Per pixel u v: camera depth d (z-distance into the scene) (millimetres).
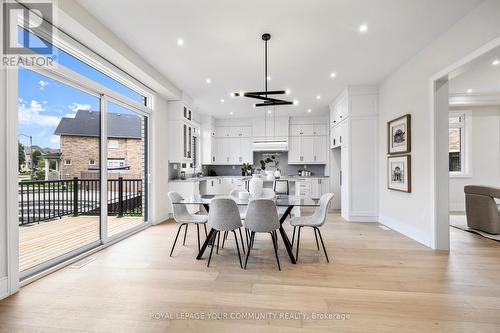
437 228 3104
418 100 3375
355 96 4676
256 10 2393
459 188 5828
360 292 2061
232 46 3117
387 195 4328
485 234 3758
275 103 3121
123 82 3631
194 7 2346
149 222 4438
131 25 2656
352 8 2363
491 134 5711
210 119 7055
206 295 2008
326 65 3732
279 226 2652
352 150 4711
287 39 2949
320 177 6805
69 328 1589
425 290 2092
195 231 4055
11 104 1926
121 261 2732
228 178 7242
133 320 1676
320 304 1881
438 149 3066
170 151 5051
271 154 7664
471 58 2441
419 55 3322
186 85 4621
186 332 1559
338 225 4434
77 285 2160
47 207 3738
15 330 1563
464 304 1874
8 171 1918
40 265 2373
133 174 4930
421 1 2271
